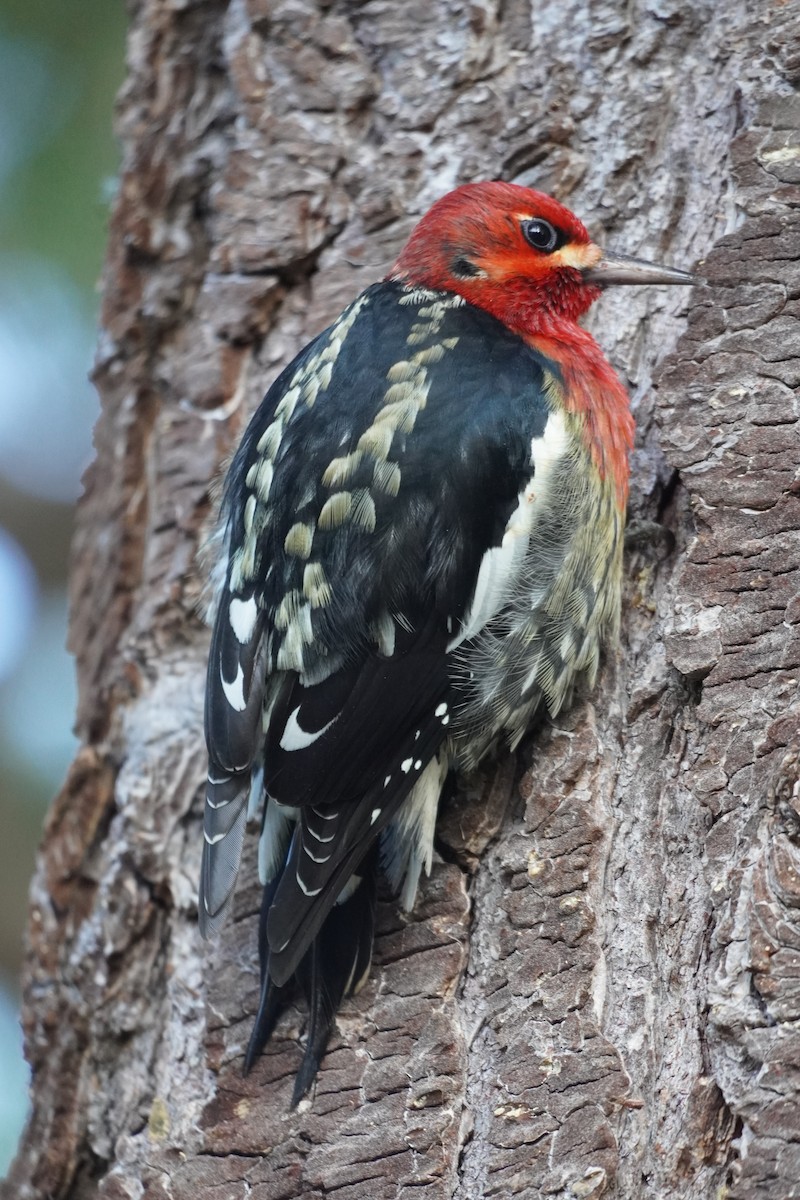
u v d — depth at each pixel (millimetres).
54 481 14750
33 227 12531
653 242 8484
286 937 6812
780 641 7000
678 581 7371
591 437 7859
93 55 12328
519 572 7555
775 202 7762
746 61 8289
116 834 8492
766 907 6395
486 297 8297
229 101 9461
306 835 7016
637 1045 6641
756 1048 6215
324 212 9094
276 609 7426
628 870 7043
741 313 7613
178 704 8633
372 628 7297
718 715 6957
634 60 8703
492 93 8977
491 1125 6660
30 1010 8664
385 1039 6980
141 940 8219
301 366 8195
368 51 9227
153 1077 7922
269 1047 7254
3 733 14414
